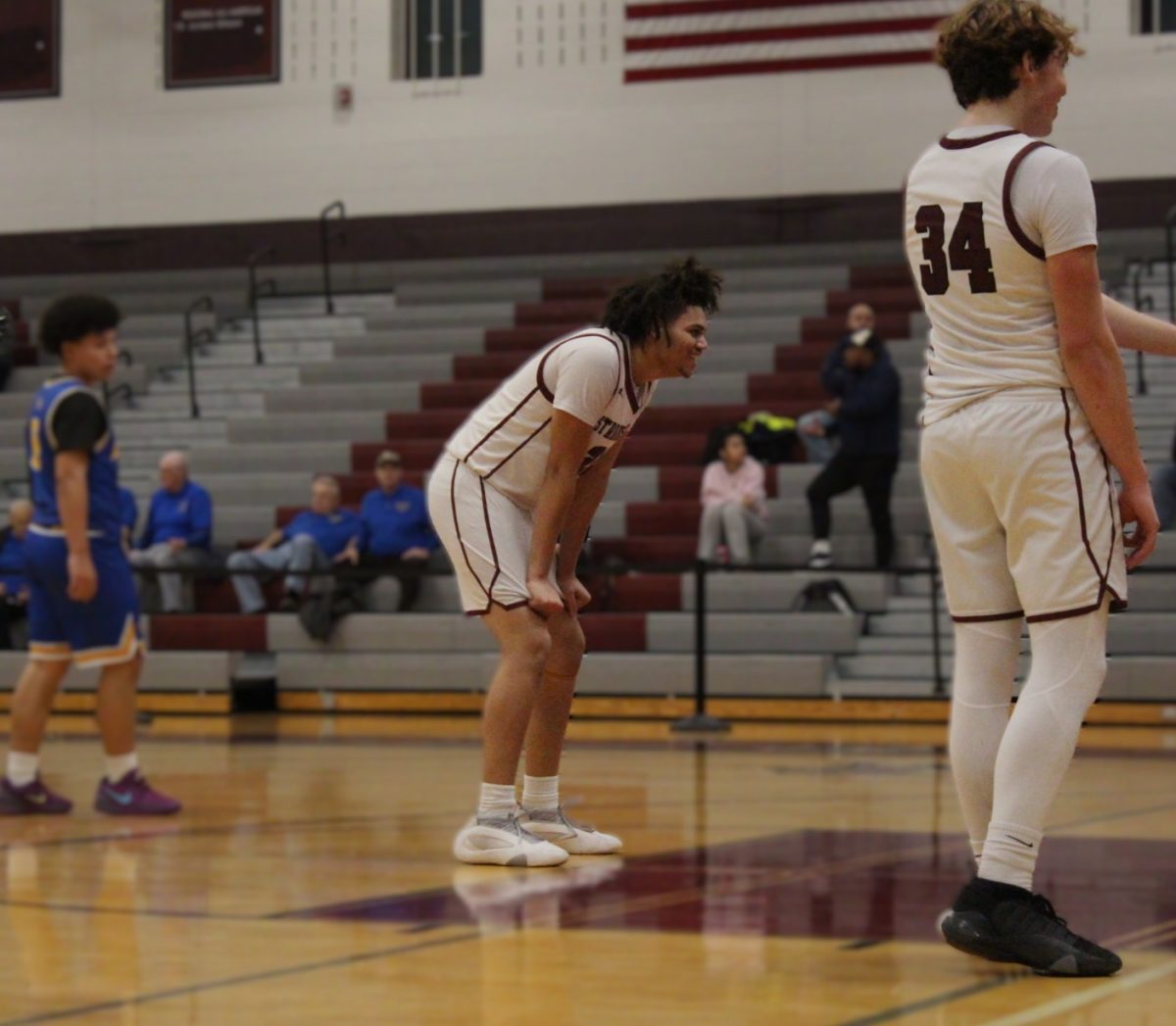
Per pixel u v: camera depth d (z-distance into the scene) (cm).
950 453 470
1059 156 455
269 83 2520
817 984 431
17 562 1758
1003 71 473
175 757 1152
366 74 2492
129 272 2553
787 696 1561
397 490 1795
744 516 1705
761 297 2175
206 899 564
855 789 930
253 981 434
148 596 1769
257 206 2520
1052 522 454
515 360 2130
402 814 816
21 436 2125
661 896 566
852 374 1678
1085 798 882
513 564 648
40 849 692
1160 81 2219
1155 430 1827
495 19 2450
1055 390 457
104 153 2567
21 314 2508
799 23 2348
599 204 2409
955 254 468
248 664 1709
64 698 1648
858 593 1667
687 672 1583
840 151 2331
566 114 2425
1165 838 717
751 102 2362
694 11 2388
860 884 591
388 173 2481
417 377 2155
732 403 1995
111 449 823
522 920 522
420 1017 393
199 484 2008
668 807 839
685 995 418
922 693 1538
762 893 572
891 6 2320
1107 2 2238
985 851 459
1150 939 494
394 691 1666
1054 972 440
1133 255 2195
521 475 648
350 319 2353
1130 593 1605
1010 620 479
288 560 1744
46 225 2584
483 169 2452
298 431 2078
